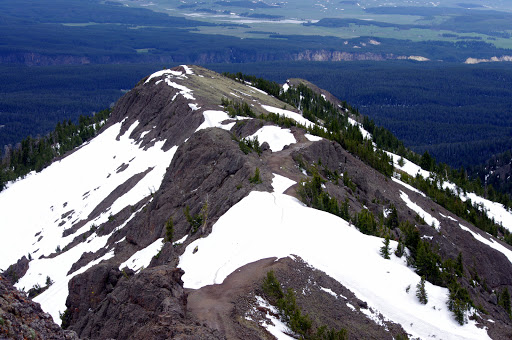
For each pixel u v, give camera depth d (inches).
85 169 6446.9
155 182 4756.4
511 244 4842.5
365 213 2807.6
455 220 4293.8
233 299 1828.2
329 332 1731.1
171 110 6181.1
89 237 4394.7
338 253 2247.8
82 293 2269.9
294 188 2982.3
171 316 1630.2
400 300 2076.8
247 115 5836.6
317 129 5068.9
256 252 2144.4
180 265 2287.2
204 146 3932.1
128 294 1835.6
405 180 5201.8
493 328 2042.3
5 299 1333.7
